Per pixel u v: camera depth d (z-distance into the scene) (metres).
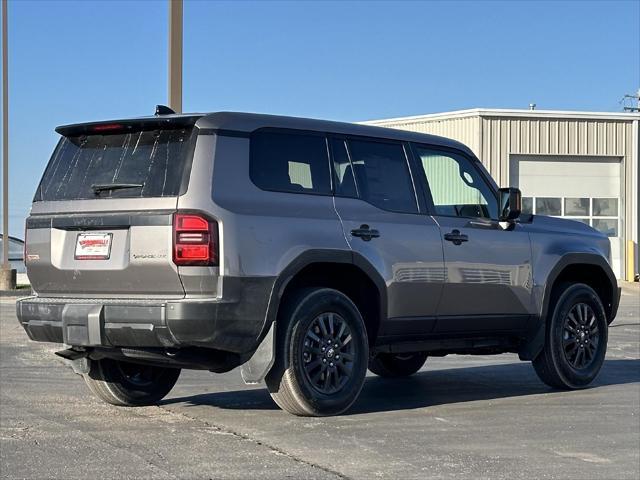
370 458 5.98
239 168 6.89
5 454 6.04
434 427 7.02
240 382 9.31
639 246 34.91
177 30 10.60
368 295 7.65
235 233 6.69
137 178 6.91
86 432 6.75
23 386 9.01
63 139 7.57
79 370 7.41
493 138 33.81
